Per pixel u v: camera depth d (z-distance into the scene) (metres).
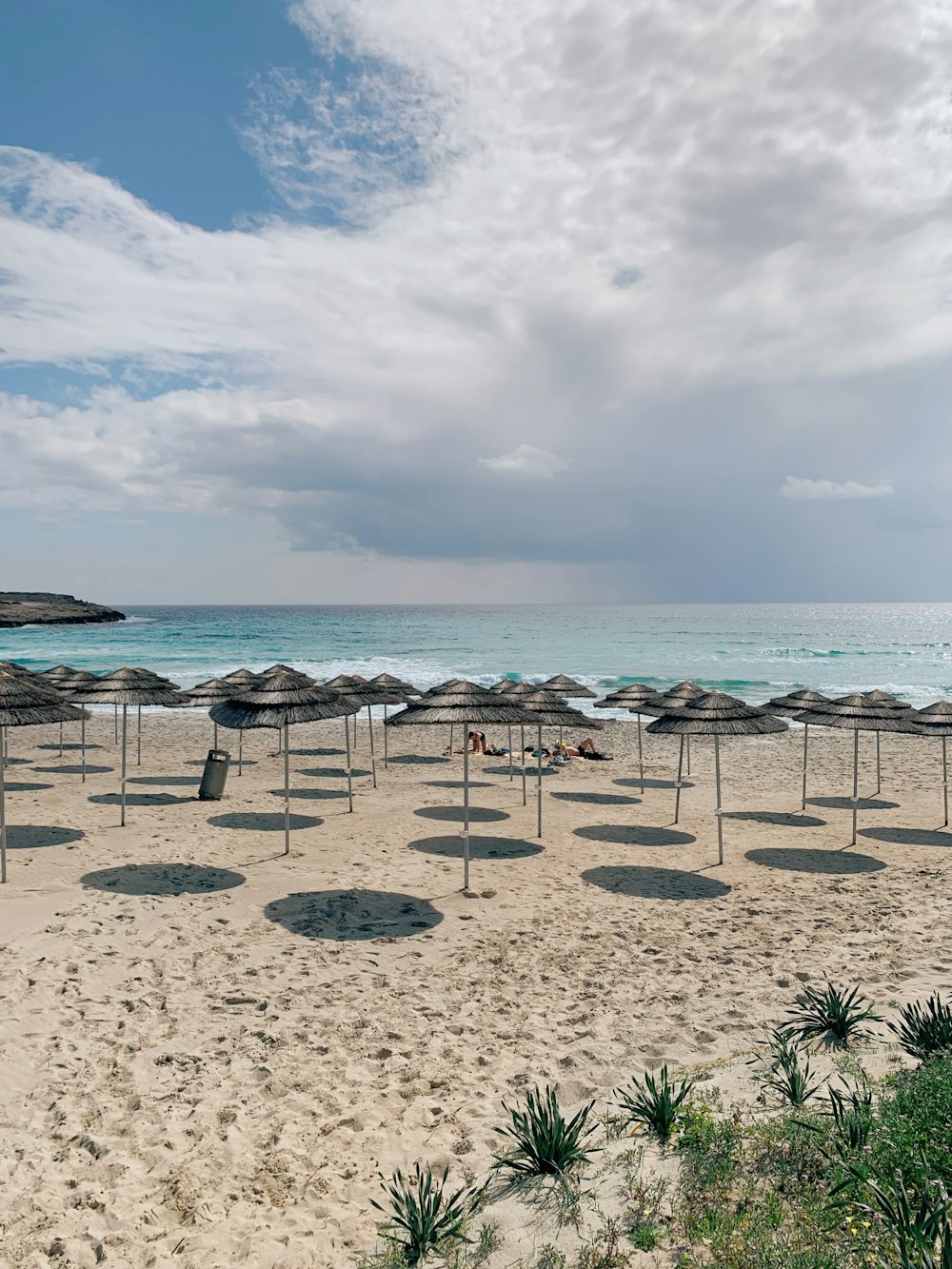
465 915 8.79
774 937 8.20
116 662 49.94
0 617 106.75
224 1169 4.40
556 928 8.42
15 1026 6.00
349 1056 5.71
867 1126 4.21
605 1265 3.47
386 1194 4.17
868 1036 5.77
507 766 19.45
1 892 9.00
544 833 12.72
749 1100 4.89
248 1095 5.18
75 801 14.34
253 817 13.30
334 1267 3.64
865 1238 3.46
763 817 14.16
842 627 107.19
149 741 23.02
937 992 6.66
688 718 10.70
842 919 8.79
